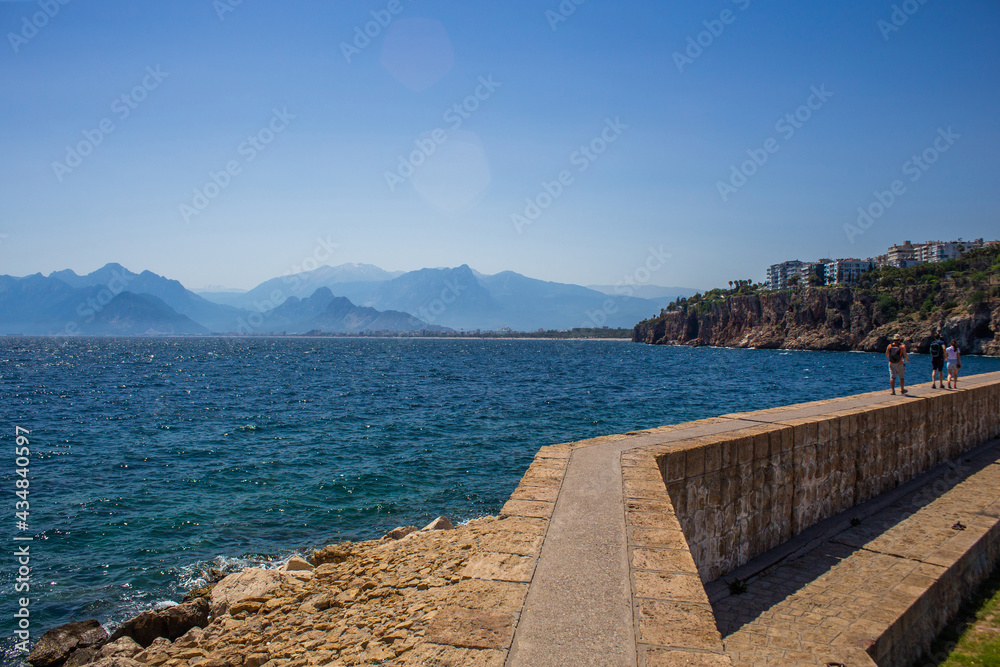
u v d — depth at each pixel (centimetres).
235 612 650
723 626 657
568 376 6731
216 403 4156
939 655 696
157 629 884
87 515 1650
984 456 1399
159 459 2338
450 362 9894
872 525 957
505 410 3703
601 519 498
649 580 376
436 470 2116
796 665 572
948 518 980
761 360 11344
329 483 1955
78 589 1215
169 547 1428
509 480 1983
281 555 1389
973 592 846
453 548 681
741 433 841
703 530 750
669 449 736
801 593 732
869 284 16662
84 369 8138
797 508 909
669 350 17800
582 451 739
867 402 1209
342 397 4478
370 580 634
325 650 476
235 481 1994
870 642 609
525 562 408
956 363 1557
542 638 304
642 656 284
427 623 475
